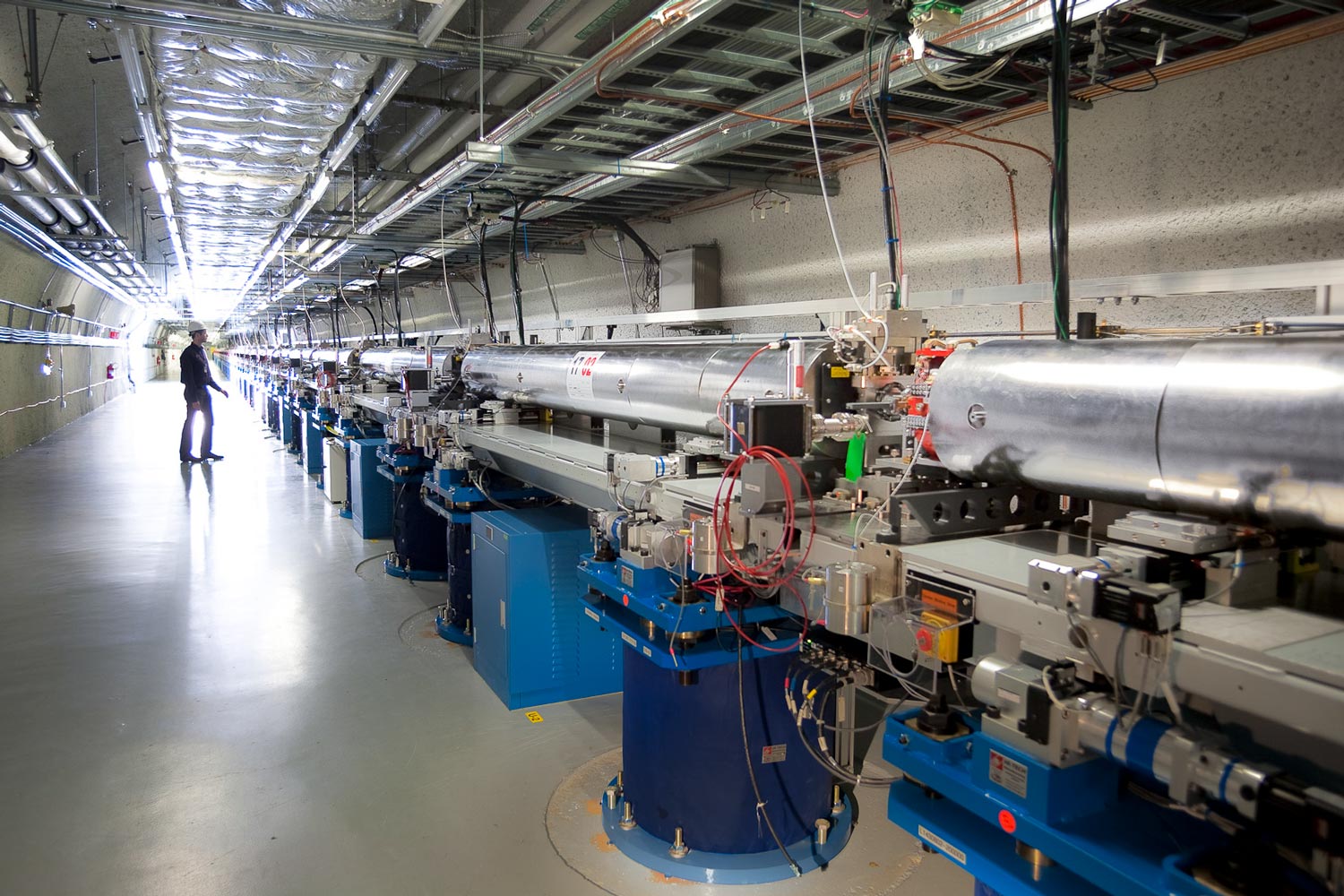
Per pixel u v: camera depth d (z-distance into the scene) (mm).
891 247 1847
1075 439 1216
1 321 8641
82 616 4059
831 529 1522
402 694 3195
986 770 1232
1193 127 2498
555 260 6488
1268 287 1604
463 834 2281
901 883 2098
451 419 3754
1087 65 2258
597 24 3104
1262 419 991
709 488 1932
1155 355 1157
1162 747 1000
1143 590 950
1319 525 958
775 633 2090
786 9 1964
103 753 2713
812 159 3656
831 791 2318
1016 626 1146
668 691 2145
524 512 3391
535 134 3252
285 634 3838
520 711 3043
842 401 1779
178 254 7371
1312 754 979
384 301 11711
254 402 16188
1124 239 2707
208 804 2418
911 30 1826
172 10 2441
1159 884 1018
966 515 1470
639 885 2076
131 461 9195
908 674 1411
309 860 2162
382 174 4793
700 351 2336
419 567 4766
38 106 3635
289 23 2549
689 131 3002
